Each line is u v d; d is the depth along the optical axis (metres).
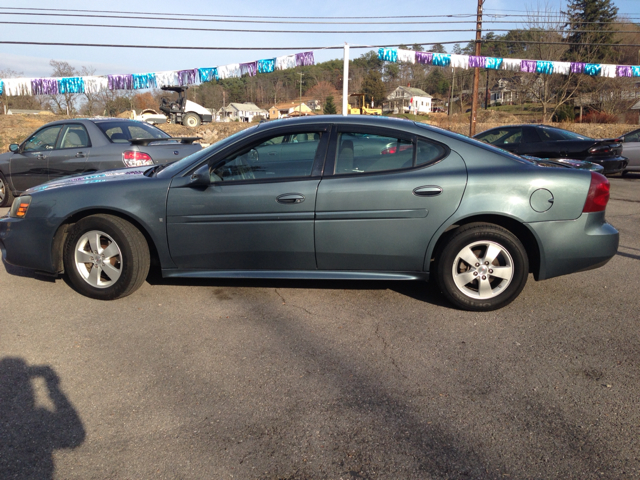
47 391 2.58
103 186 3.84
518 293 3.55
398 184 3.45
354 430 2.22
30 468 2.00
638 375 2.69
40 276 4.62
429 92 105.88
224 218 3.63
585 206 3.41
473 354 2.97
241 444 2.13
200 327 3.40
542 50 38.47
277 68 11.98
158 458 2.05
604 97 40.59
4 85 11.05
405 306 3.76
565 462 1.99
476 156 3.51
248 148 3.69
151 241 4.04
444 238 3.55
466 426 2.24
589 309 3.68
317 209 3.53
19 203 4.06
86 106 51.06
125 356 2.97
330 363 2.87
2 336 3.28
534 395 2.50
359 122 3.63
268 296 4.01
